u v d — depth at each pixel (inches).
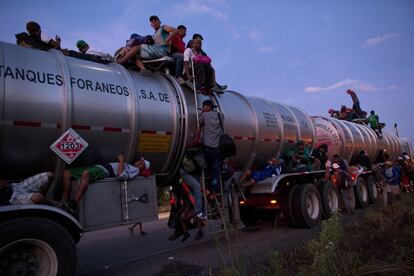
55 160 186.2
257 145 322.7
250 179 319.9
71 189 187.3
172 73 270.7
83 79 199.8
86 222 180.7
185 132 245.1
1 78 168.6
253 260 208.2
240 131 303.9
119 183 196.9
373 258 176.6
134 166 209.5
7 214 155.3
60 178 191.0
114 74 221.0
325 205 374.9
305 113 435.2
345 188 432.5
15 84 172.1
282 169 344.2
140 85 231.8
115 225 191.2
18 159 176.1
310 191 353.7
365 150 602.5
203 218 237.6
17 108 170.6
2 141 168.1
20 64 177.8
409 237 214.7
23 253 153.9
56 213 163.3
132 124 214.4
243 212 372.5
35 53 189.6
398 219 259.8
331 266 156.9
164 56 250.2
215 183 250.4
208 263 231.3
